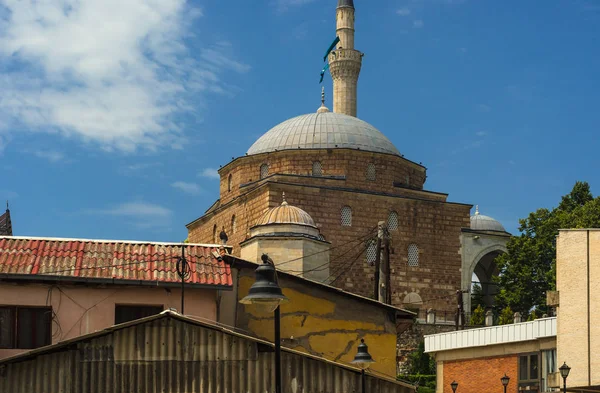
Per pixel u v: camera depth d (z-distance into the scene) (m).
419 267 86.31
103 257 30.11
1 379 25.58
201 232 93.56
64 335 28.72
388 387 27.19
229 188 91.12
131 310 29.45
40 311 28.86
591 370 41.31
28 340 28.61
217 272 30.22
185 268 29.75
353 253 83.44
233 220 87.00
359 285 82.94
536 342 45.81
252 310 31.48
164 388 26.03
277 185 81.75
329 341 32.28
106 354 25.98
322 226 82.88
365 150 87.38
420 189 89.38
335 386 26.75
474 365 49.16
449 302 86.69
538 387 45.12
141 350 26.14
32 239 30.64
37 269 28.88
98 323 29.02
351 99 100.50
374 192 85.38
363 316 32.84
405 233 86.19
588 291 42.00
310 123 90.31
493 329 48.34
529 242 87.88
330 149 86.62
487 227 111.50
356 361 26.55
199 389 26.14
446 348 50.94
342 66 100.75
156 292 29.59
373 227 84.62
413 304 85.44
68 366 25.84
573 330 42.28
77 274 28.97
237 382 26.31
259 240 69.50
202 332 26.47
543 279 87.38
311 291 32.50
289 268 68.94
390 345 32.78
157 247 31.25
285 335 31.89
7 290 28.69
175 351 26.25
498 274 100.69
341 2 102.19
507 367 47.19
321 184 85.06
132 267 29.81
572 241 43.03
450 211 88.44
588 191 92.88
